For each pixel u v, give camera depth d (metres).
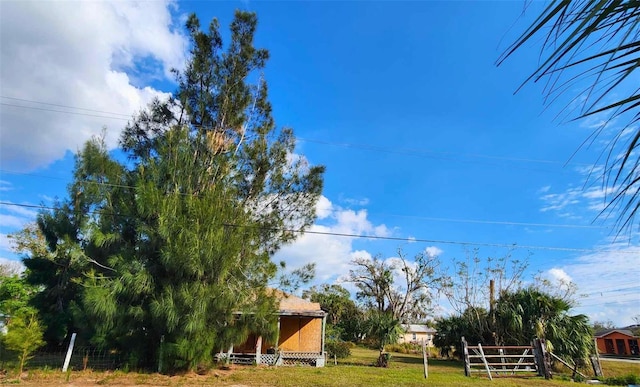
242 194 15.38
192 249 11.36
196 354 12.03
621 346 40.69
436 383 11.80
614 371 18.14
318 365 17.34
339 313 45.75
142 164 13.48
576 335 17.00
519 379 13.73
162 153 13.26
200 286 11.47
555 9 0.98
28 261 16.00
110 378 10.72
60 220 15.54
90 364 12.55
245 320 12.93
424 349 13.72
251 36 16.28
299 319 19.36
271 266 13.41
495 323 19.75
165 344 11.79
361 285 37.03
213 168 13.95
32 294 15.90
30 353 11.62
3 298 15.09
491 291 20.59
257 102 16.52
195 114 15.45
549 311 17.91
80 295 12.97
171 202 11.96
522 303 18.88
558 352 16.97
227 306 12.31
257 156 15.38
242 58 15.96
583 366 16.50
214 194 12.91
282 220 15.59
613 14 1.04
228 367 15.11
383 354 17.59
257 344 16.95
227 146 15.07
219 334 12.80
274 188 15.70
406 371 15.41
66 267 15.52
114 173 13.77
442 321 23.91
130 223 13.14
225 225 12.80
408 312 34.47
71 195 15.66
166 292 11.40
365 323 19.30
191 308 11.31
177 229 11.71
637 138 1.16
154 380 10.84
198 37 15.61
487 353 19.48
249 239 13.25
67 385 9.79
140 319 11.70
